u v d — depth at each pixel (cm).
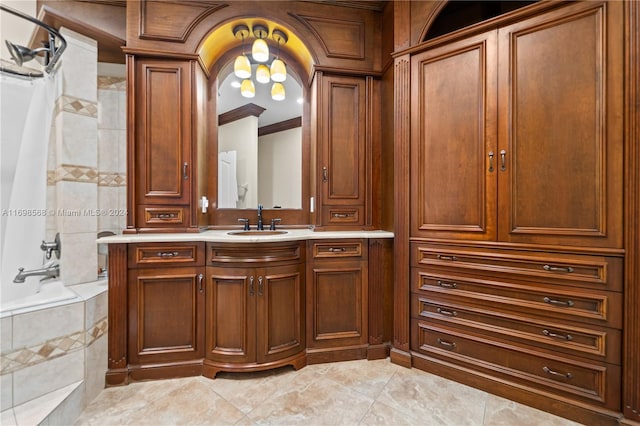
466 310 164
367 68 216
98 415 137
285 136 240
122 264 164
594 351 132
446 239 171
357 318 191
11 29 199
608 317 129
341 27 213
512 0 187
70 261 175
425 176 178
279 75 227
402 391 156
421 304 179
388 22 208
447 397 151
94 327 152
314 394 153
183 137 192
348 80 215
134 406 144
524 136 148
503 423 132
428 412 139
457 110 167
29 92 156
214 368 167
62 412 128
